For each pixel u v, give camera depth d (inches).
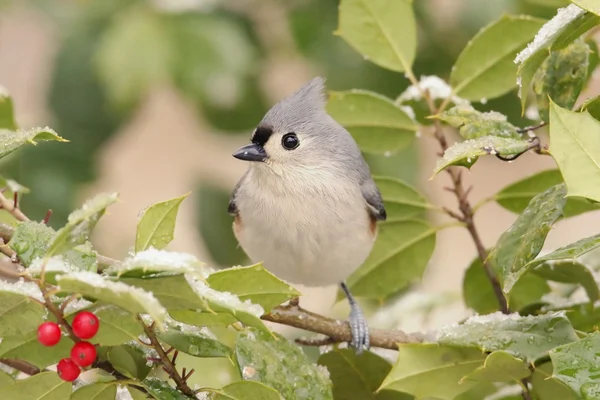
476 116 208.1
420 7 352.5
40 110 368.5
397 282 294.8
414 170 339.6
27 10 368.8
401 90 350.6
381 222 289.6
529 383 218.8
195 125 429.7
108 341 171.8
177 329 194.4
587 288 243.8
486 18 340.8
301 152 284.5
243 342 204.7
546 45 187.0
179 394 184.5
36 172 350.3
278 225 285.4
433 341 227.1
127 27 317.1
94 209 150.2
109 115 360.8
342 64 350.6
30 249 173.9
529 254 193.9
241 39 329.4
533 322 209.6
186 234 493.4
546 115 224.5
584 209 245.3
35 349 177.0
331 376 251.1
